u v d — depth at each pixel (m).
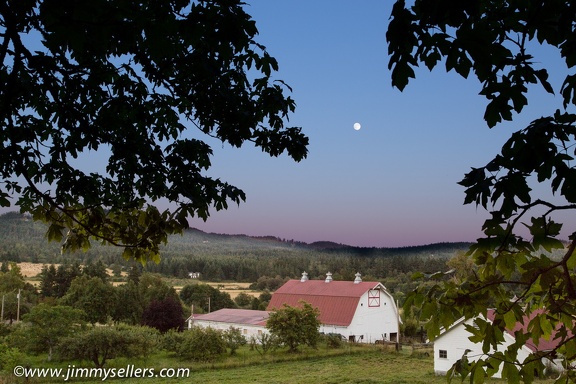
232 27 2.58
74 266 75.12
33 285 84.75
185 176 4.27
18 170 3.98
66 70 3.61
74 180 4.42
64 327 29.28
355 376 25.91
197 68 3.89
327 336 37.66
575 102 1.88
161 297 57.25
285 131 4.45
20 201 4.32
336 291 45.81
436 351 25.92
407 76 1.99
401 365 29.66
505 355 2.10
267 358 32.66
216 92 4.15
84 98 4.12
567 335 2.16
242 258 141.62
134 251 4.37
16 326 35.53
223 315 49.19
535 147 1.67
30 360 27.91
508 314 2.11
